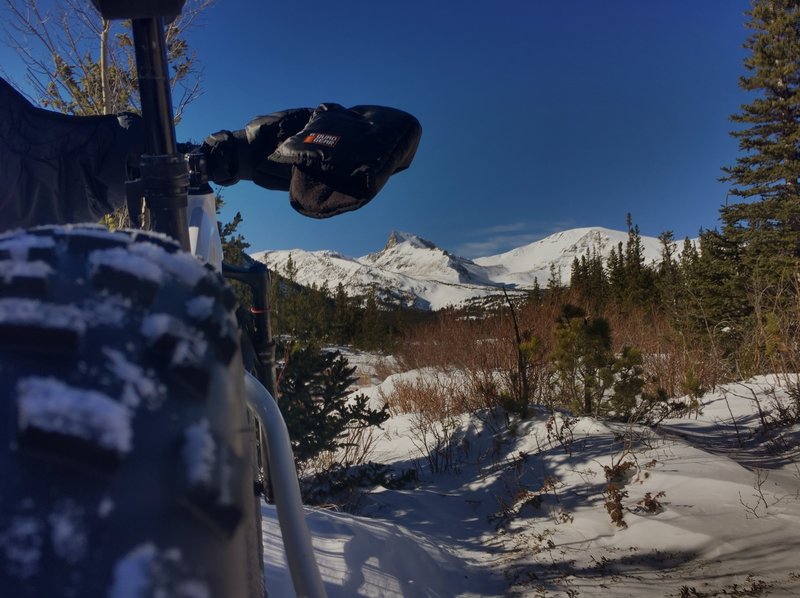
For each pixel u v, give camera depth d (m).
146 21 0.79
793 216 21.53
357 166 0.90
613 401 5.18
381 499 4.49
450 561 3.35
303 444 4.49
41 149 1.06
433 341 11.41
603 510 3.74
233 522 0.41
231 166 1.13
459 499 4.46
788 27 28.25
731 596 2.58
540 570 3.16
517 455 4.91
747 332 8.06
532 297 10.73
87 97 6.65
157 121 0.82
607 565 3.07
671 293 13.90
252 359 1.23
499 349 8.20
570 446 4.78
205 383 0.42
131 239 0.46
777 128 27.47
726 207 22.11
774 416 5.18
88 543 0.35
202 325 0.44
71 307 0.40
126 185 0.86
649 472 4.04
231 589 0.40
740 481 3.76
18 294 0.40
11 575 0.34
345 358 4.70
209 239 1.07
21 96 1.06
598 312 9.92
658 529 3.32
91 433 0.36
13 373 0.38
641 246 27.58
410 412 7.43
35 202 1.08
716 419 5.41
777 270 14.35
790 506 3.38
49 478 0.36
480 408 6.35
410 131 0.98
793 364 6.56
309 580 0.69
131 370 0.39
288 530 0.71
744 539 3.09
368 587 2.56
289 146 0.93
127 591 0.35
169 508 0.38
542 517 3.87
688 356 7.39
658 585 2.81
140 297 0.43
